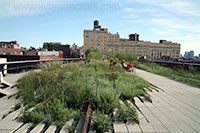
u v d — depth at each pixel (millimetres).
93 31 133875
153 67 19750
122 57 35094
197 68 13867
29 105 4887
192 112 4895
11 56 38438
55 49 122812
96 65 14625
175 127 3744
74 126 3773
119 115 4254
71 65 11867
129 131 3445
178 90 8211
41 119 4008
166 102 5820
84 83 6945
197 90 8453
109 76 9312
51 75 8016
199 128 3740
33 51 81750
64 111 4281
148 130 3523
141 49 153250
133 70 13094
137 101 5637
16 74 10617
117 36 144500
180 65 16031
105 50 136750
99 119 3689
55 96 5543
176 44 168375
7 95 6230
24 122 3920
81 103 5027
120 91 6016
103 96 4938
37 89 6340
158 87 8484
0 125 3684
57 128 3766
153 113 4609
